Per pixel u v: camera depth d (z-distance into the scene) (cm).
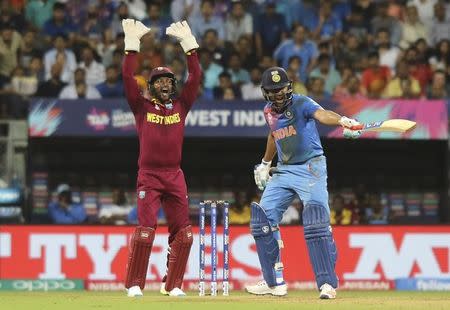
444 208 6378
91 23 6894
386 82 6688
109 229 5356
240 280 5344
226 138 6381
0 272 5291
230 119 5975
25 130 6181
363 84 6688
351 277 5416
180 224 3553
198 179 6475
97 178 6350
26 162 6156
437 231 5466
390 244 5444
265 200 3438
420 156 6556
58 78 6500
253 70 6619
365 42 6912
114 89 6469
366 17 7106
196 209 6391
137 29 3472
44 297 3675
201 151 6506
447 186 6344
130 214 6231
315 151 3366
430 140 6494
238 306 2870
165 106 3491
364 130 3128
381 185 6531
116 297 3544
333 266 3344
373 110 6025
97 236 5350
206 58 6612
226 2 7044
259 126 5978
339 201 6184
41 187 6206
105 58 6656
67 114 5912
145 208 3484
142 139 3488
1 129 6184
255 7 7012
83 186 6309
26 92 6462
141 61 6625
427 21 7156
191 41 3531
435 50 6831
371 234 5434
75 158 6366
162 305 2931
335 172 6550
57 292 4869
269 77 3297
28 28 6819
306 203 3347
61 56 6612
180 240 3559
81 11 6919
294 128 3344
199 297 3422
